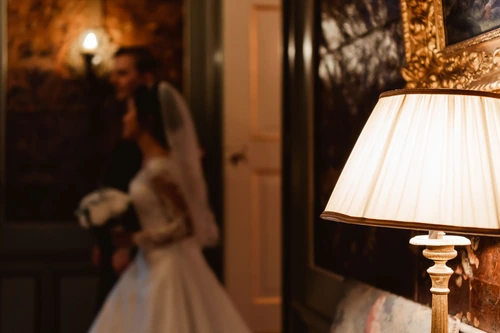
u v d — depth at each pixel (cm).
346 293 190
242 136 434
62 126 434
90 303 432
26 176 432
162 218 328
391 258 186
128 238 325
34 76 432
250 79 436
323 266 240
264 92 439
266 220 441
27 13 431
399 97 116
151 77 389
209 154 440
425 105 112
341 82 224
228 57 432
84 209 334
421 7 158
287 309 277
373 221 108
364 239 205
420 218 105
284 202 279
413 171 108
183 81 444
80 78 435
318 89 247
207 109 443
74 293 432
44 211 434
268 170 440
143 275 322
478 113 112
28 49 432
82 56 435
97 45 435
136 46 440
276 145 440
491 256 137
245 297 436
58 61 434
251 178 436
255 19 438
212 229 352
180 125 338
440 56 152
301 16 264
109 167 412
